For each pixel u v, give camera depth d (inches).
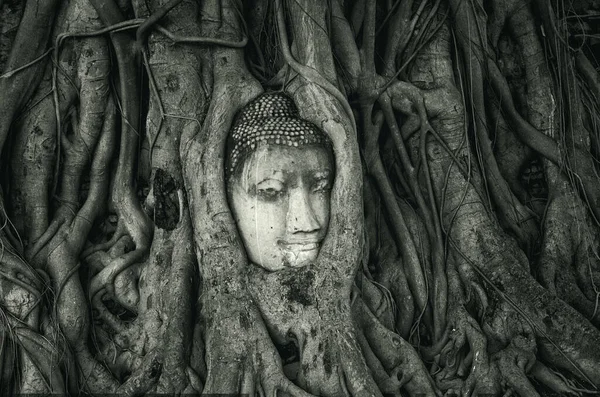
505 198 309.6
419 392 270.1
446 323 289.1
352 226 270.4
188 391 262.1
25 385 265.7
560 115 317.7
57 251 285.7
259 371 258.4
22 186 293.3
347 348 260.4
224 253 268.1
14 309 271.9
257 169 267.9
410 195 308.0
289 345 269.0
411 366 271.9
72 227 290.8
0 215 283.6
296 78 284.0
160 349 267.7
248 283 268.5
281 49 289.9
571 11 337.7
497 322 284.8
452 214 298.8
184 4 295.6
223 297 265.7
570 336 281.6
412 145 307.0
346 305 266.8
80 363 278.1
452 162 302.0
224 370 257.3
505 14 327.3
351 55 303.1
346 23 303.9
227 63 292.5
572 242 308.5
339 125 274.8
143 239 292.0
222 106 281.6
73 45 299.6
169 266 281.3
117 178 296.5
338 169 273.3
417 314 295.6
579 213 310.3
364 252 294.7
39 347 268.8
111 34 296.0
